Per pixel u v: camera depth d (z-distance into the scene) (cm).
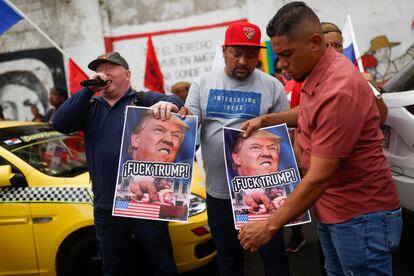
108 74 282
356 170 193
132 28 891
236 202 239
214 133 274
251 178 241
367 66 811
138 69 901
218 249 291
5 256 354
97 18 893
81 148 439
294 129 275
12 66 941
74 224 339
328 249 223
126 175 250
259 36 260
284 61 195
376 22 798
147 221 283
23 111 952
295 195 190
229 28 262
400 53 797
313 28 187
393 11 789
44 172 368
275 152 242
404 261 379
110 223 285
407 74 369
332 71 188
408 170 322
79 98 277
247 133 245
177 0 865
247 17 834
